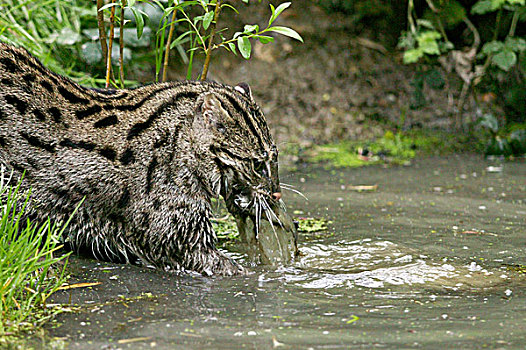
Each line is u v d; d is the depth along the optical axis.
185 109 7.86
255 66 15.78
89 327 5.96
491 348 5.49
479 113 15.67
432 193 11.65
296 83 15.68
